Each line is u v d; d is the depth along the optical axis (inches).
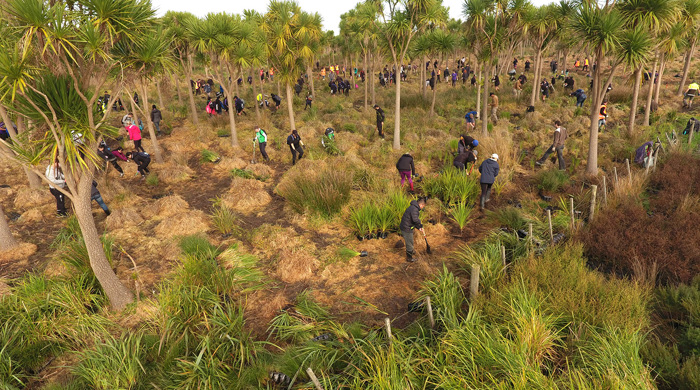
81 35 163.0
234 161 500.7
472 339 166.9
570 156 494.3
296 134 492.7
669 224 277.9
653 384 143.3
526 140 583.8
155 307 216.7
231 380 166.6
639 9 368.8
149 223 339.9
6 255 274.7
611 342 159.2
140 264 272.1
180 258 268.2
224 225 323.6
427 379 152.6
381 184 410.0
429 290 217.0
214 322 194.1
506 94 895.1
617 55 366.6
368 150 535.5
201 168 500.7
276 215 361.1
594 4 378.3
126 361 173.8
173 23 578.6
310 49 582.6
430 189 388.8
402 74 1266.0
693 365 149.9
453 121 706.8
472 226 324.2
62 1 167.6
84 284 231.5
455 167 414.6
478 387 145.3
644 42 348.8
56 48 163.2
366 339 185.9
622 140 526.6
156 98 964.6
